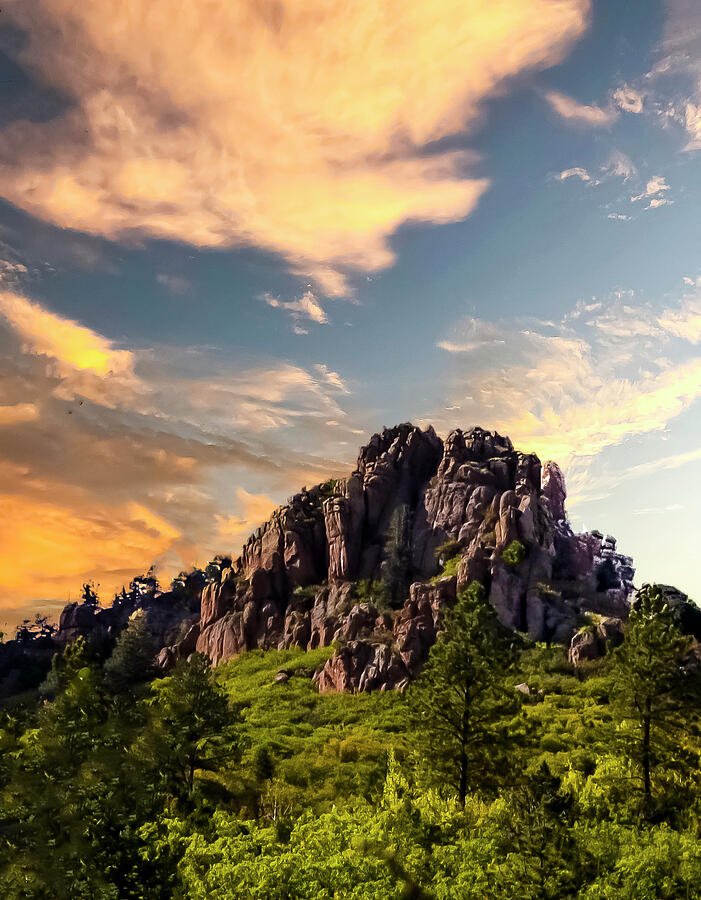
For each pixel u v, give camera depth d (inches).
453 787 2033.7
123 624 6486.2
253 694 3371.1
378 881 1403.8
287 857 1497.3
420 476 4776.1
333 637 3858.3
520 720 2135.8
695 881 1359.5
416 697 2133.4
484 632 2140.7
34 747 2319.1
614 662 2037.4
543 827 1344.7
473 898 1347.2
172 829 1775.3
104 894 1461.6
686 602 3201.3
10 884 1627.7
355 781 2252.7
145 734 2425.0
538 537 3932.1
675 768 1889.8
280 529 4744.1
